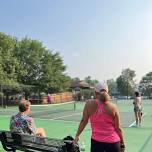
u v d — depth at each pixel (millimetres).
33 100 58125
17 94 56906
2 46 57656
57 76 66625
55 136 15312
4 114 29359
